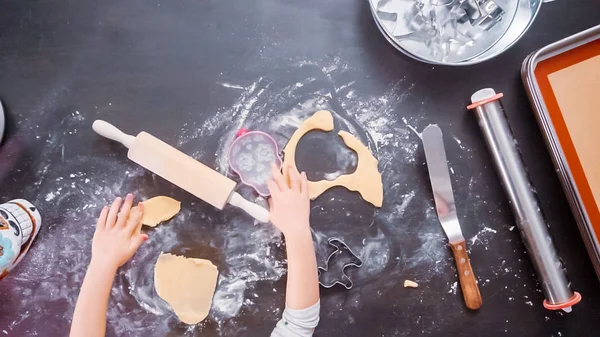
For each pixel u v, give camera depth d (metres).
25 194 0.97
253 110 0.99
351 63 1.00
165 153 0.91
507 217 1.00
